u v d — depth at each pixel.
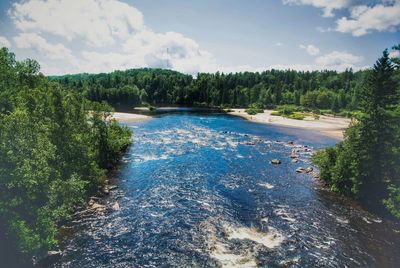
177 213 22.69
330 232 20.17
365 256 17.33
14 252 13.95
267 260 16.73
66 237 18.50
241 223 21.31
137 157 39.97
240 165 37.41
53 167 19.92
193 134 61.28
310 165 38.34
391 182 23.44
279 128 77.12
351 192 26.67
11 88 25.38
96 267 15.73
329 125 86.12
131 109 121.31
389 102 24.52
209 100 159.75
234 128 73.81
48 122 21.20
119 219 21.31
